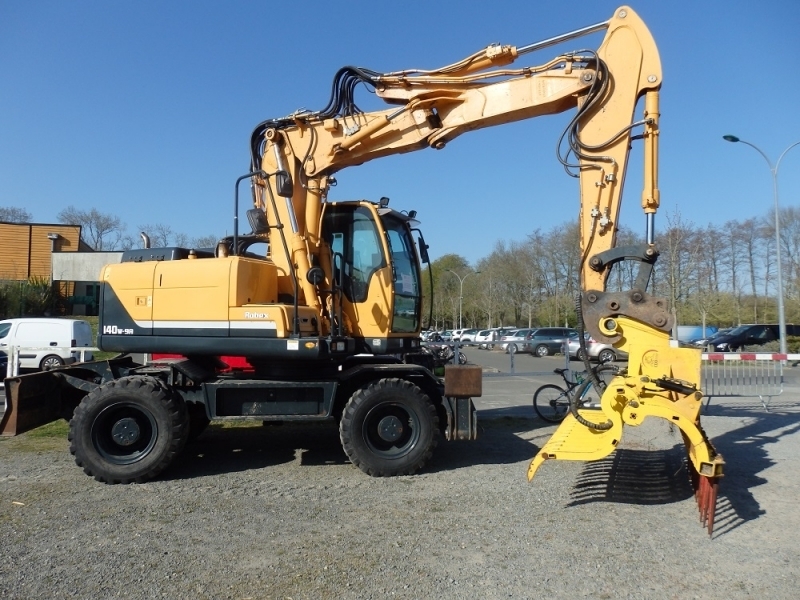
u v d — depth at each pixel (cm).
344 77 726
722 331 3169
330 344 680
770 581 407
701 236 3678
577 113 615
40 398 693
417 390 672
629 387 545
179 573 417
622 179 605
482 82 686
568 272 5209
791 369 2195
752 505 566
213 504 570
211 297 682
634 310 561
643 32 608
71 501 578
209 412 681
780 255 2214
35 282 3139
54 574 414
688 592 391
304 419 689
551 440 564
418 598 382
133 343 702
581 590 393
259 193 761
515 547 463
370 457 661
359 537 484
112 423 650
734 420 1011
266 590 392
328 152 726
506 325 6344
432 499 584
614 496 590
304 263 717
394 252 766
